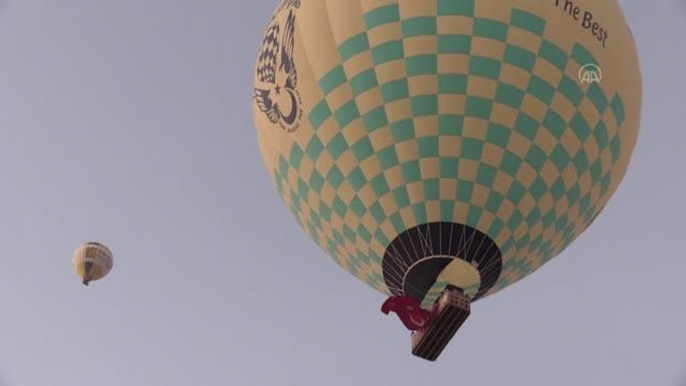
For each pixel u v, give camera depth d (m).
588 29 28.34
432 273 27.69
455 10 27.67
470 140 27.16
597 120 28.17
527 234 27.88
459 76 27.25
